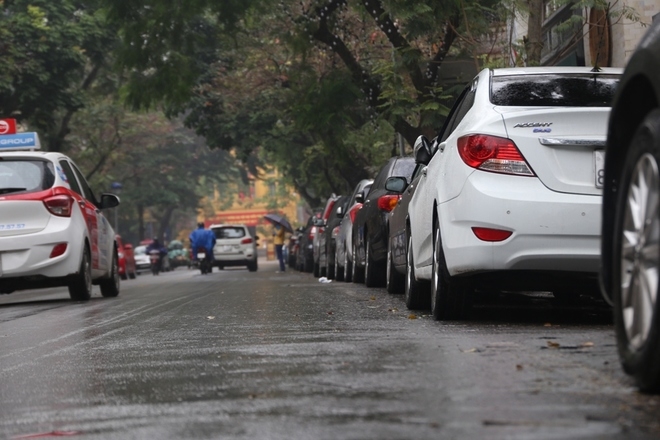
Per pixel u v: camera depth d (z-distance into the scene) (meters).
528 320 15.72
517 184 13.97
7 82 59.62
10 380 11.08
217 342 13.95
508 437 6.59
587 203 13.73
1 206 27.20
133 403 8.87
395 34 36.06
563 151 13.95
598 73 15.73
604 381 8.70
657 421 7.00
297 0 40.75
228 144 69.62
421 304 19.14
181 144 136.12
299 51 41.34
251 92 67.06
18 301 33.53
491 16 33.62
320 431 7.11
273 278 51.12
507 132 14.16
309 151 67.25
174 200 134.38
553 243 13.78
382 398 8.34
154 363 11.80
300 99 41.91
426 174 17.77
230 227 87.31
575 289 15.39
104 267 31.31
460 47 36.50
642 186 8.23
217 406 8.41
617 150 9.06
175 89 42.62
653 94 8.49
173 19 40.84
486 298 21.39
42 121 63.66
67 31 62.44
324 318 17.53
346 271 36.41
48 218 27.55
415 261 18.53
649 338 7.83
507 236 13.87
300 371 10.29
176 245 139.00
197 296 29.34
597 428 6.81
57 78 63.12
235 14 40.22
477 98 15.42
